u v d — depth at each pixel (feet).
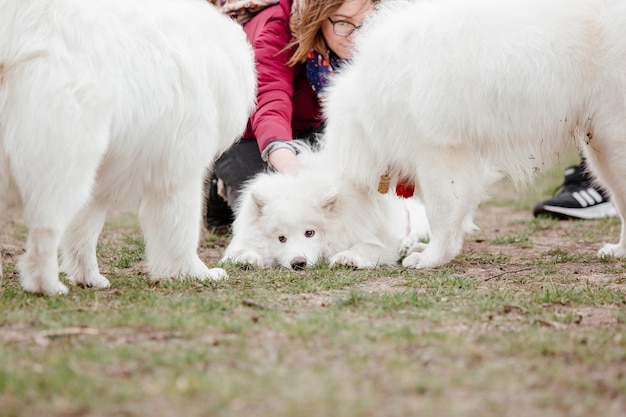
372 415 7.54
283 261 17.39
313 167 18.94
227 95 14.29
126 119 12.32
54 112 11.37
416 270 16.26
